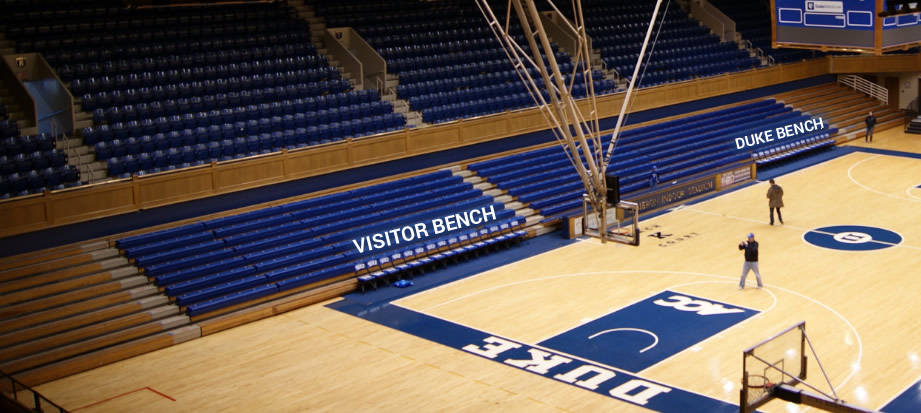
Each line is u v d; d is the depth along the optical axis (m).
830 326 23.61
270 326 25.78
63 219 25.97
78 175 27.41
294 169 30.52
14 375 22.09
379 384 21.55
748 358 17.27
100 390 21.81
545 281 28.34
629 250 31.08
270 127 32.28
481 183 34.44
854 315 24.31
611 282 27.91
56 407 20.25
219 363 23.25
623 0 49.16
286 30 37.88
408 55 39.69
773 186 32.84
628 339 23.42
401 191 32.22
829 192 37.25
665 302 25.95
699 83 44.19
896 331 23.08
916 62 48.12
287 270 27.55
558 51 43.69
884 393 19.72
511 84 39.72
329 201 30.78
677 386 20.58
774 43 25.88
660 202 35.94
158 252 26.70
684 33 48.75
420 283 28.83
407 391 21.09
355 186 32.00
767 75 47.62
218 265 26.94
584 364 22.06
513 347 23.34
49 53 31.72
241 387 21.70
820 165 42.03
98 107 30.78
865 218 33.41
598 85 41.62
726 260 29.44
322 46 38.94
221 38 35.75
